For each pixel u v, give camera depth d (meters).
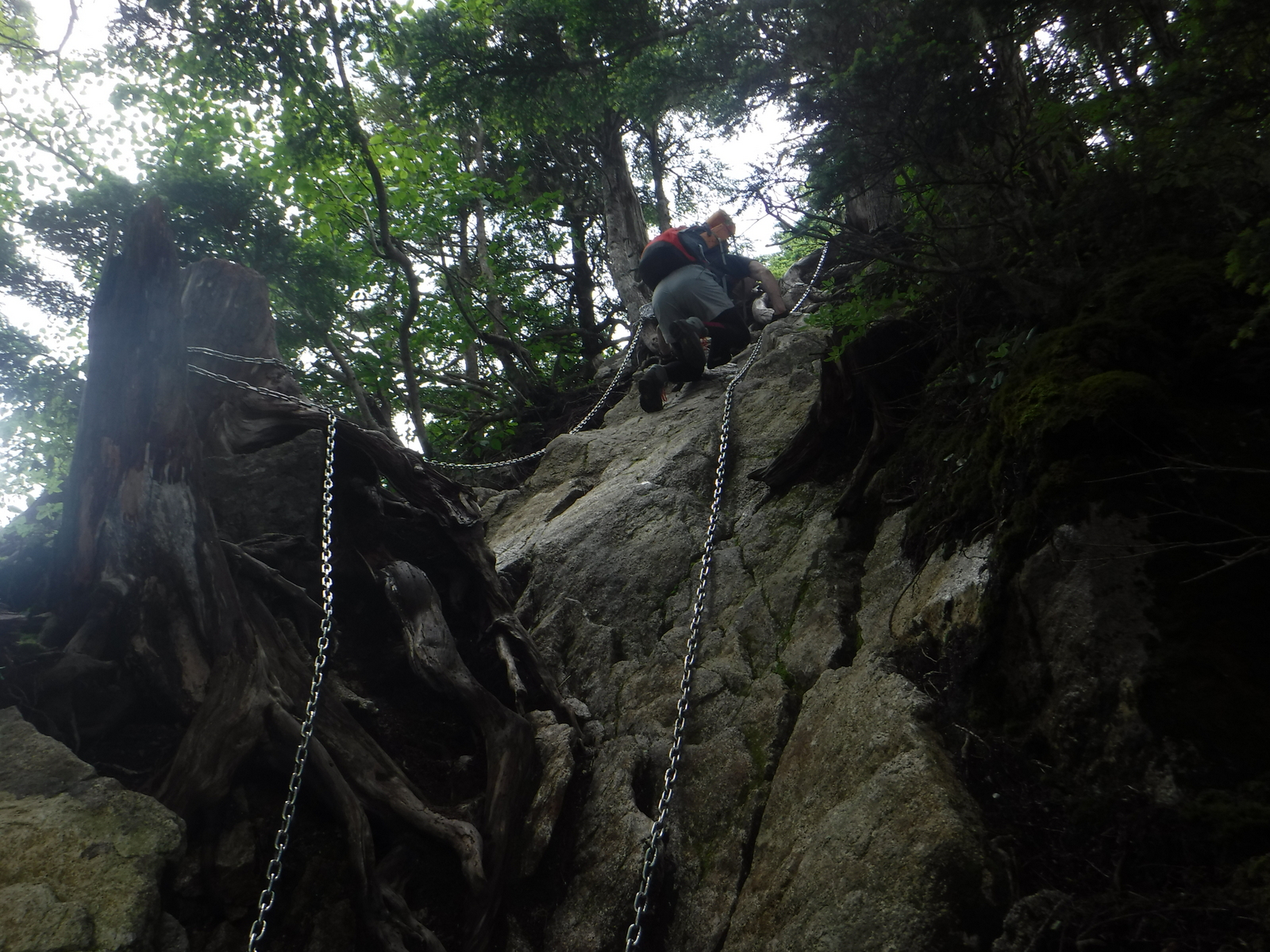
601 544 5.38
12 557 4.17
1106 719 2.54
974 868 2.38
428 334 11.66
